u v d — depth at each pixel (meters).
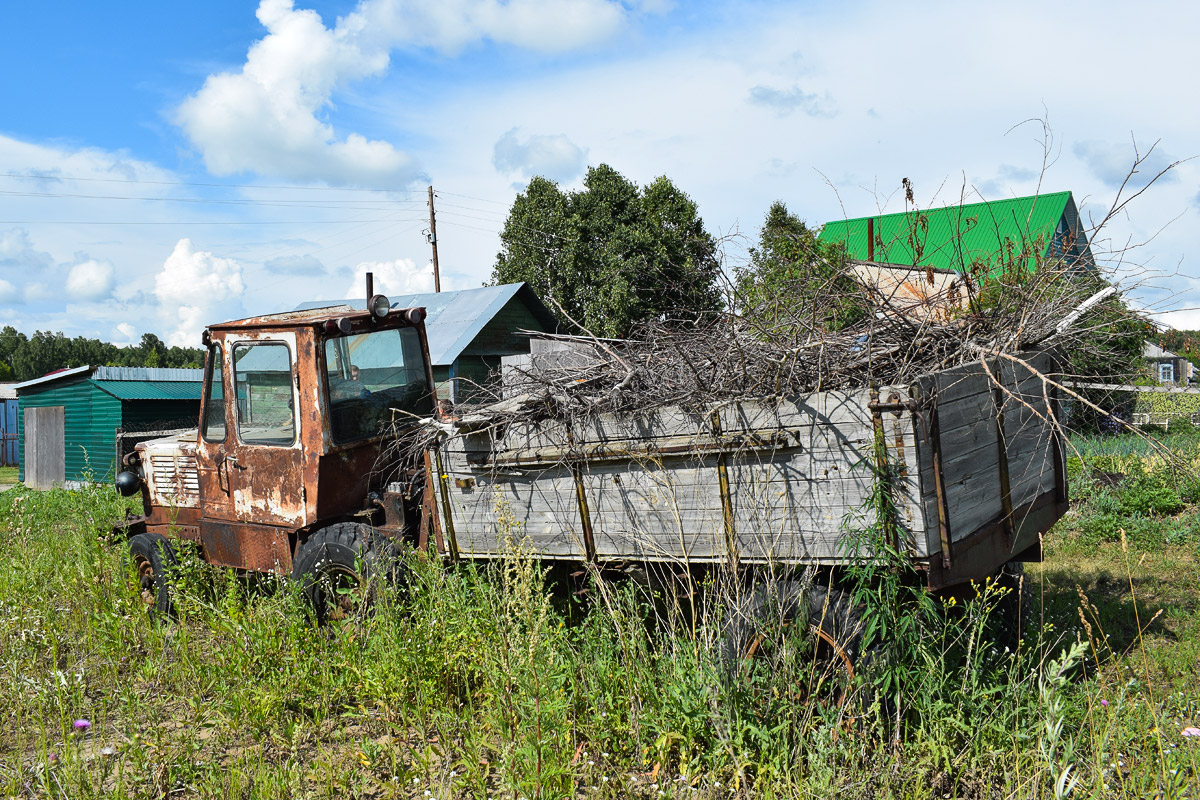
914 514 3.48
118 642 5.26
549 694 3.64
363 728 4.42
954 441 3.74
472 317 19.38
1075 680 4.59
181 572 5.91
